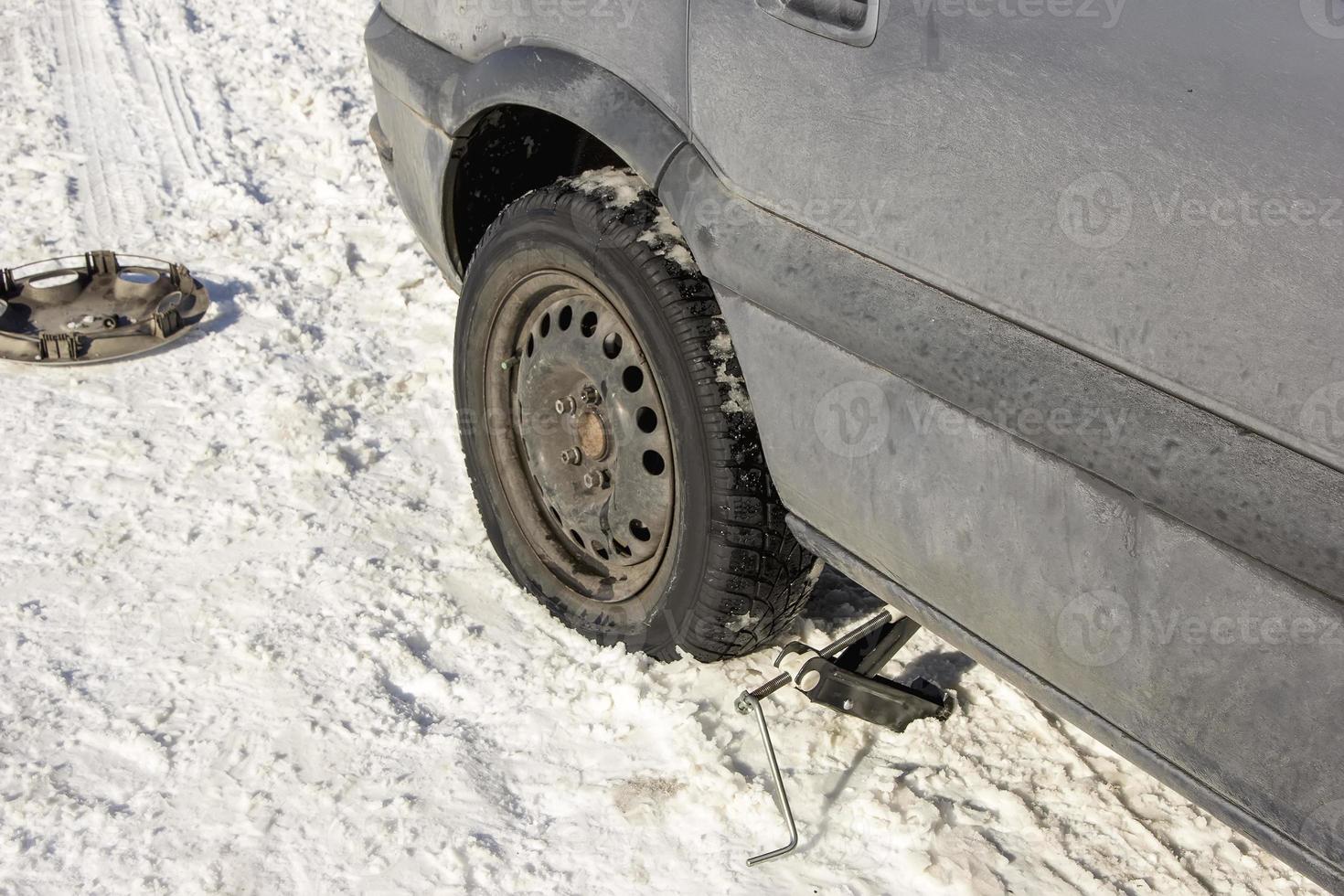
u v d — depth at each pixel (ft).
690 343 7.91
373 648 9.48
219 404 12.59
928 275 6.38
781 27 6.95
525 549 10.03
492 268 9.32
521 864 7.75
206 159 18.06
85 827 7.86
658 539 8.92
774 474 7.64
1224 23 5.15
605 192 8.46
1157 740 5.88
